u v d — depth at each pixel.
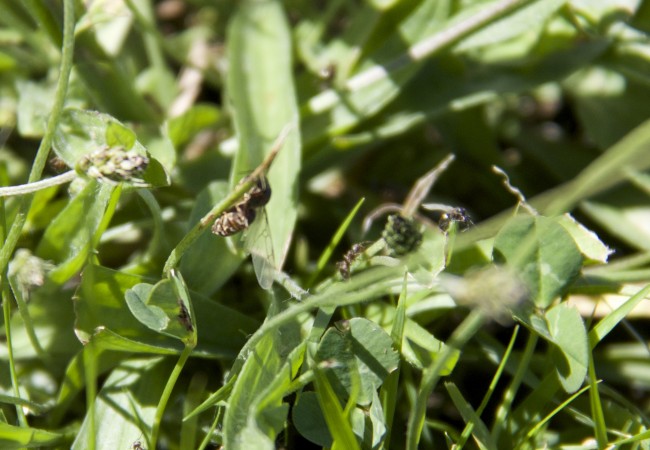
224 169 0.41
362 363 0.36
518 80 0.42
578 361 0.36
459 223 0.38
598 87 0.44
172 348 0.36
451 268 0.37
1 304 0.38
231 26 0.42
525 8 0.41
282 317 0.35
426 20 0.42
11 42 0.43
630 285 0.38
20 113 0.40
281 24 0.42
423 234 0.38
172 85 0.44
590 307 0.39
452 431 0.37
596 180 0.35
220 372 0.37
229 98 0.41
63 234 0.37
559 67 0.42
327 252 0.38
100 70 0.41
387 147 0.44
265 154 0.40
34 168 0.36
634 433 0.36
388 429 0.36
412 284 0.37
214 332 0.37
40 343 0.38
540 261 0.36
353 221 0.41
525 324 0.36
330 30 0.46
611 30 0.42
